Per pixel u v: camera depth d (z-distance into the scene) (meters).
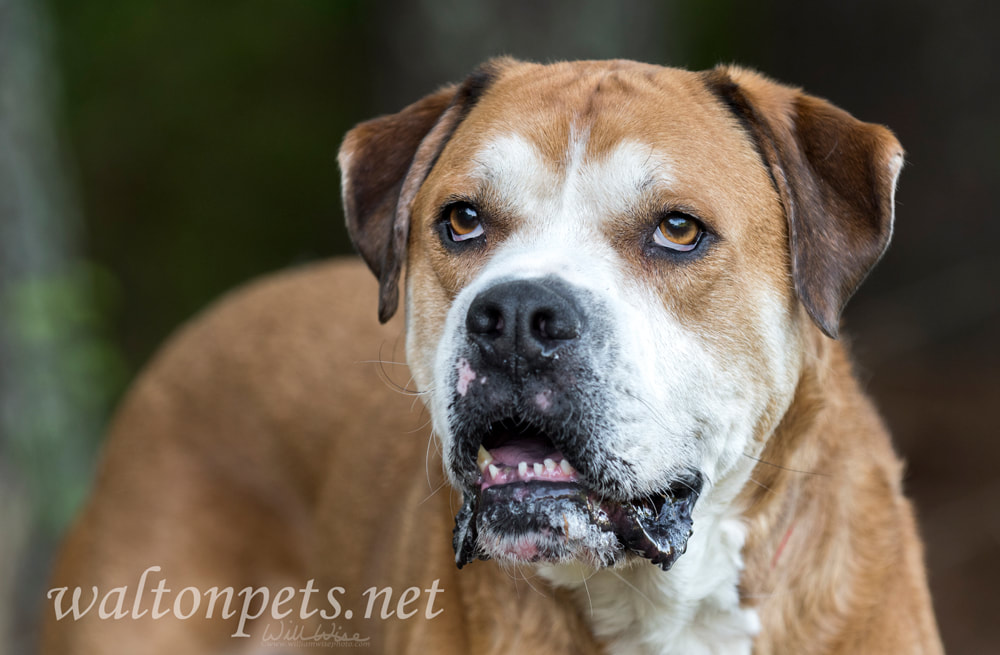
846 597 7.14
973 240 17.69
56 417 13.55
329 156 23.59
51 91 15.15
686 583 7.03
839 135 7.08
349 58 24.03
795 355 6.97
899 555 7.36
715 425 6.60
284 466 9.77
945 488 15.32
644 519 6.41
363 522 8.80
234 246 23.31
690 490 6.57
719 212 6.57
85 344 14.48
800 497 7.09
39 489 13.34
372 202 8.05
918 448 16.06
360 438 9.11
